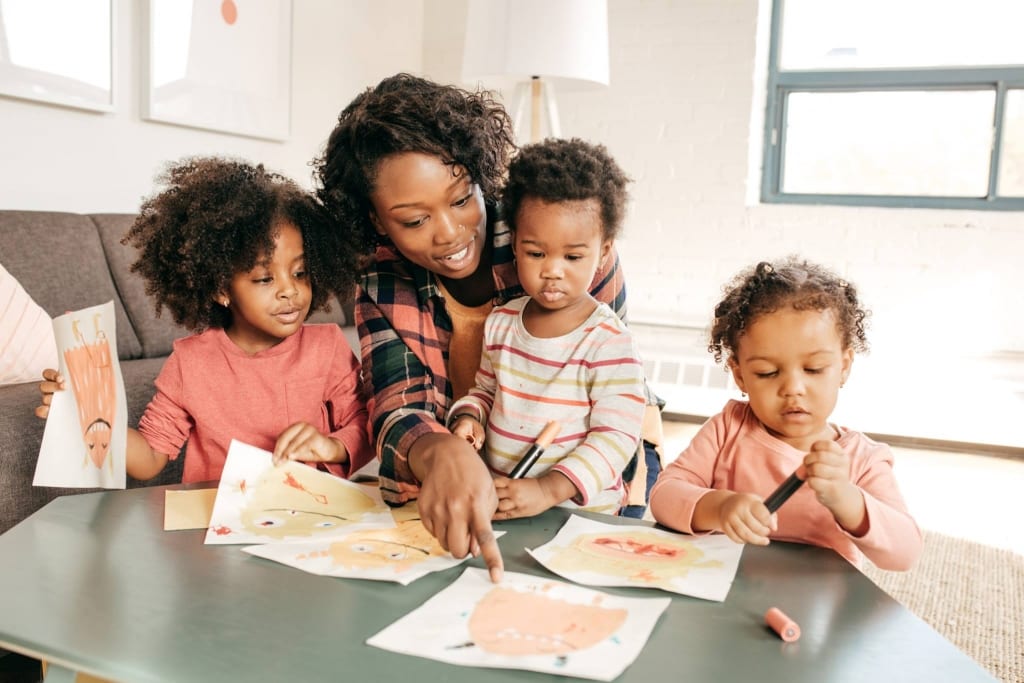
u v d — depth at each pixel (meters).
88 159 2.47
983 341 3.54
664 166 3.83
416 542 0.83
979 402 3.36
